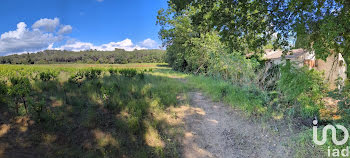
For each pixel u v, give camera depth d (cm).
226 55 1038
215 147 402
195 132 464
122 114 510
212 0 528
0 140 312
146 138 406
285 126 476
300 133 427
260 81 831
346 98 476
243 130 473
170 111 588
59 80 849
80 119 447
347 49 529
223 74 1219
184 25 1817
